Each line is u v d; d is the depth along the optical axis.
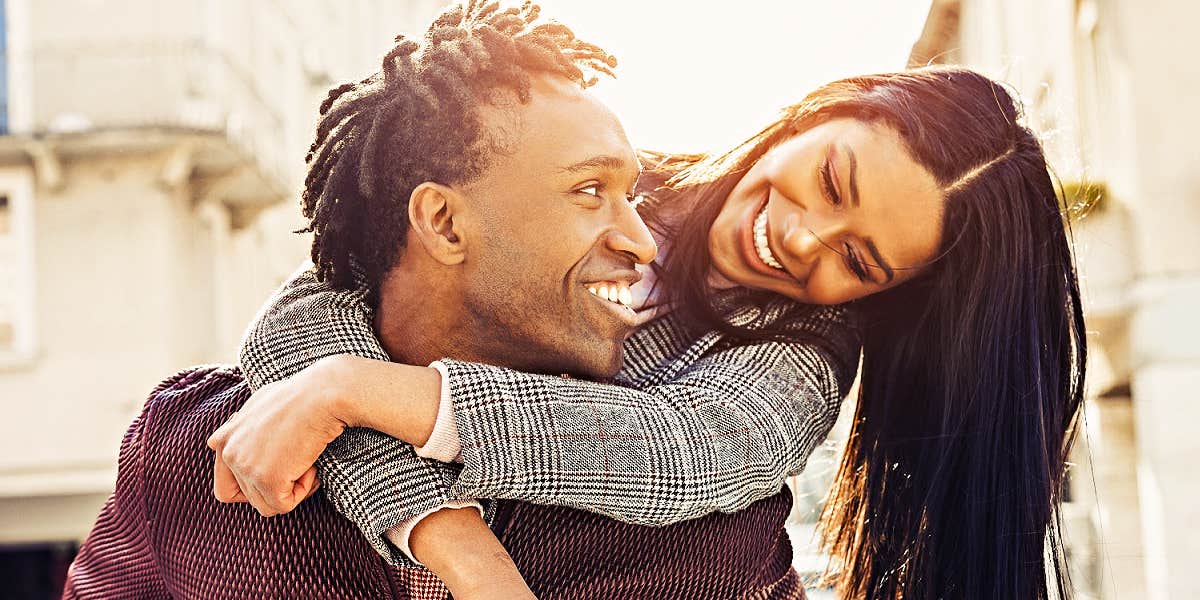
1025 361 1.64
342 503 1.11
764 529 1.33
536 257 1.15
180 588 1.22
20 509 11.74
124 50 11.73
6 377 11.46
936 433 1.66
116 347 11.45
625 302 1.23
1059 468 1.68
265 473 1.09
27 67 11.77
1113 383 6.12
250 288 13.63
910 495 1.68
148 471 1.24
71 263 11.53
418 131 1.15
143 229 11.54
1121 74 5.86
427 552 1.10
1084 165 2.02
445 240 1.16
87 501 11.77
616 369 1.23
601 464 1.14
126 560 1.29
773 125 1.66
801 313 1.56
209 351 12.16
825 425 1.46
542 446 1.12
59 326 11.48
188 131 11.29
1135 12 5.79
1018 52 7.50
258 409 1.12
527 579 1.16
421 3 17.08
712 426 1.24
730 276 1.55
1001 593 1.60
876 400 1.71
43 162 11.36
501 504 1.15
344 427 1.11
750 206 1.57
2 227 11.51
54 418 11.43
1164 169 5.65
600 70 1.26
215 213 12.39
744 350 1.41
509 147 1.14
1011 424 1.63
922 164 1.58
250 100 12.41
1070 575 1.70
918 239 1.58
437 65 1.16
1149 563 5.77
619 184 1.19
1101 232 5.64
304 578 1.16
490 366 1.15
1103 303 5.64
